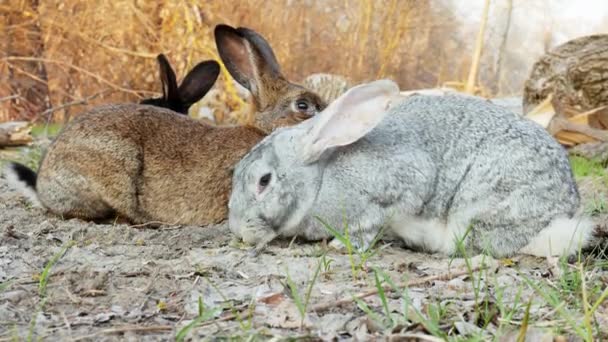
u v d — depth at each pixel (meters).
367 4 6.23
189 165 2.77
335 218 2.50
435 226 2.50
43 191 2.80
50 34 6.11
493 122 2.50
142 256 2.49
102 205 2.77
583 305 2.23
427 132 2.50
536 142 2.49
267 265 2.43
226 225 2.71
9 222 2.73
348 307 2.25
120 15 5.98
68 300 2.29
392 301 2.27
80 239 2.60
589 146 3.52
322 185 2.49
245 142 2.79
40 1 6.19
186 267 2.42
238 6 6.04
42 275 2.32
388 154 2.48
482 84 6.59
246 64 2.95
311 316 2.22
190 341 2.15
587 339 2.11
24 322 2.22
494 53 7.25
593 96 3.73
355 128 2.48
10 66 6.05
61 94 6.21
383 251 2.52
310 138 2.49
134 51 6.00
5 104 6.20
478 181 2.47
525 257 2.48
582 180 3.17
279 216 2.50
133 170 2.76
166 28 5.89
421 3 6.76
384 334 2.16
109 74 6.09
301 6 6.26
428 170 2.47
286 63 6.13
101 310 2.26
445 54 6.99
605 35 3.79
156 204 2.77
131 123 2.78
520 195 2.46
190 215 2.77
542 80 3.86
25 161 3.61
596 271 2.41
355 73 6.18
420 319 2.15
